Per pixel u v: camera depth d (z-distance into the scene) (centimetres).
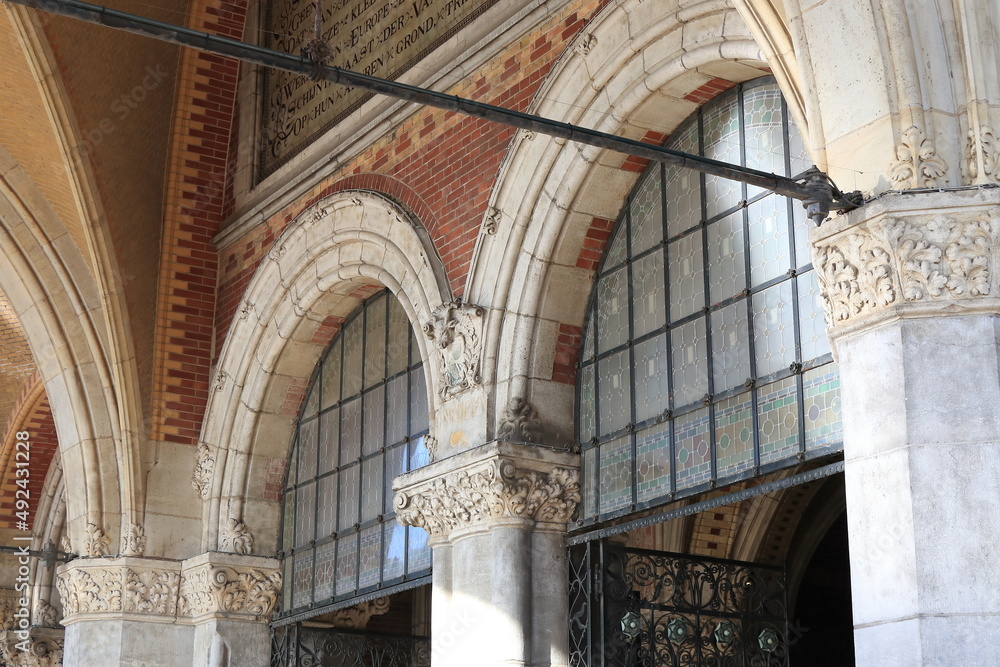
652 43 1080
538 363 1176
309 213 1485
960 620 689
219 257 1691
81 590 1594
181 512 1617
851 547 746
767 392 1002
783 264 1008
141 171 1628
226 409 1603
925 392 729
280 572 1570
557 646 1120
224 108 1709
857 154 785
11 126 1579
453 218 1281
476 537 1155
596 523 1138
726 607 1138
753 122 1062
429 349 1261
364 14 1512
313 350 1566
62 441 1659
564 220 1166
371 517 1427
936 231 745
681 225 1114
